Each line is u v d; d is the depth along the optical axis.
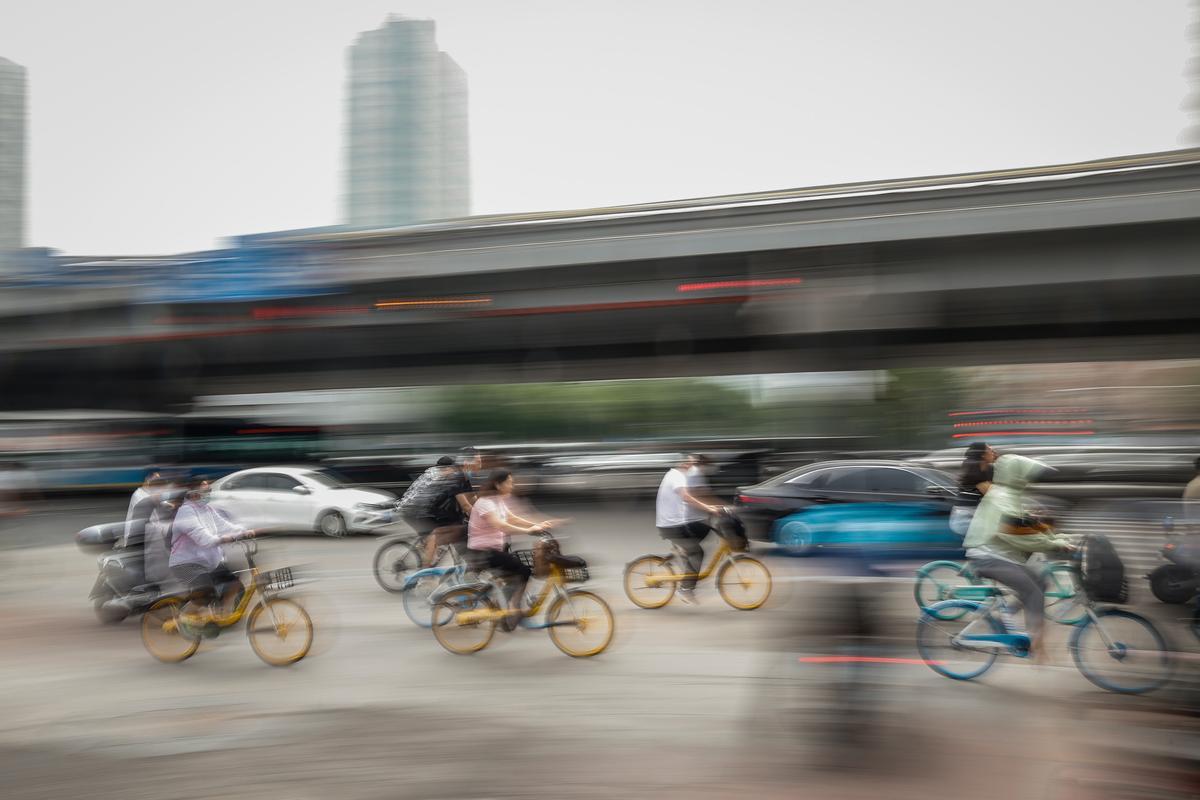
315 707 6.94
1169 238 20.38
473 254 24.64
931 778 5.20
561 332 27.88
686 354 31.20
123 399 40.66
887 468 13.83
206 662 8.48
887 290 22.41
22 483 22.31
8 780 5.55
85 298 28.09
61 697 7.39
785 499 14.18
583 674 7.73
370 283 25.80
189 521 8.55
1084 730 5.76
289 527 18.42
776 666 5.91
